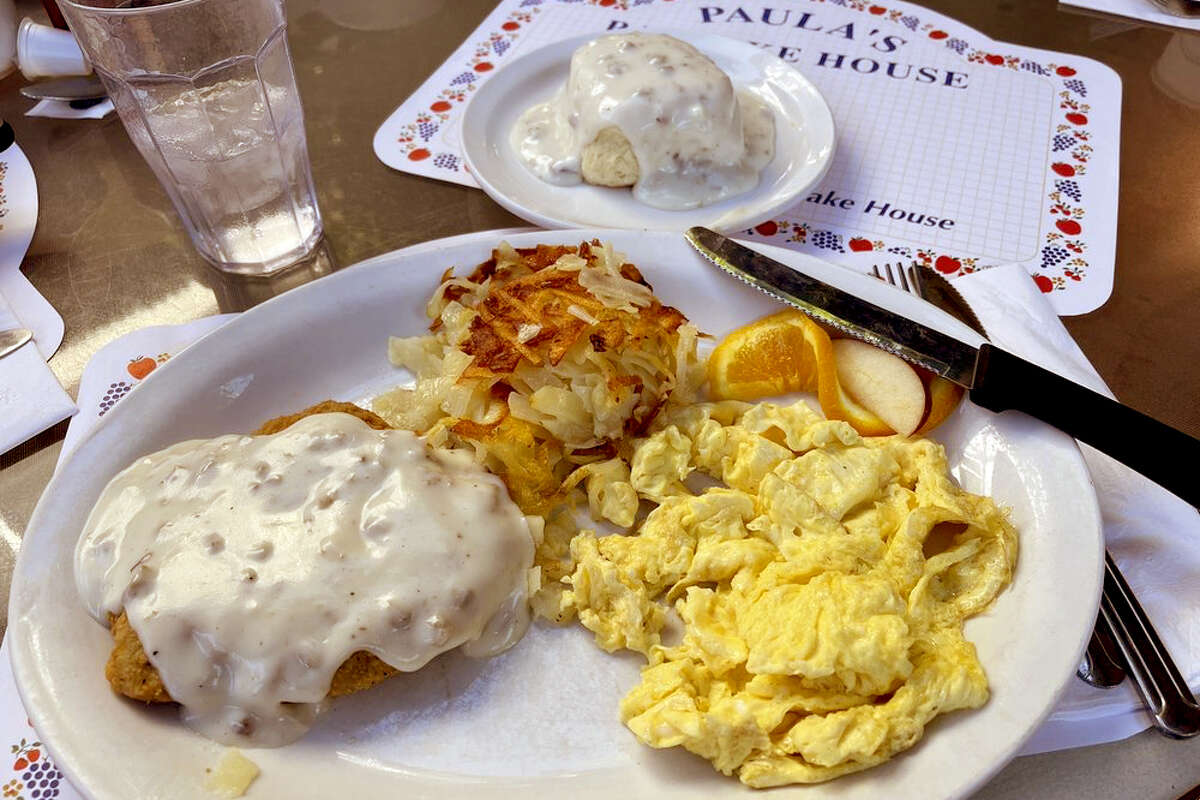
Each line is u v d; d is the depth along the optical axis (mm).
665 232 418
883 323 376
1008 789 282
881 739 272
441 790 288
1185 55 582
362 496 317
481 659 317
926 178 495
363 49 614
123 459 348
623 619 316
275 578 297
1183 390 390
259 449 333
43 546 319
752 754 284
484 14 637
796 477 350
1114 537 328
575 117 484
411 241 479
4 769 293
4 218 492
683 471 361
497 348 367
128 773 276
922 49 586
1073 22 612
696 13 623
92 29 390
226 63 407
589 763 293
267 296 453
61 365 420
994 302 408
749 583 323
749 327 393
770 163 494
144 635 291
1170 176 495
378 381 401
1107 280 438
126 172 522
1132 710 289
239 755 288
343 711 304
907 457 353
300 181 461
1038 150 510
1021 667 284
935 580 319
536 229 475
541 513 350
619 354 371
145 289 456
